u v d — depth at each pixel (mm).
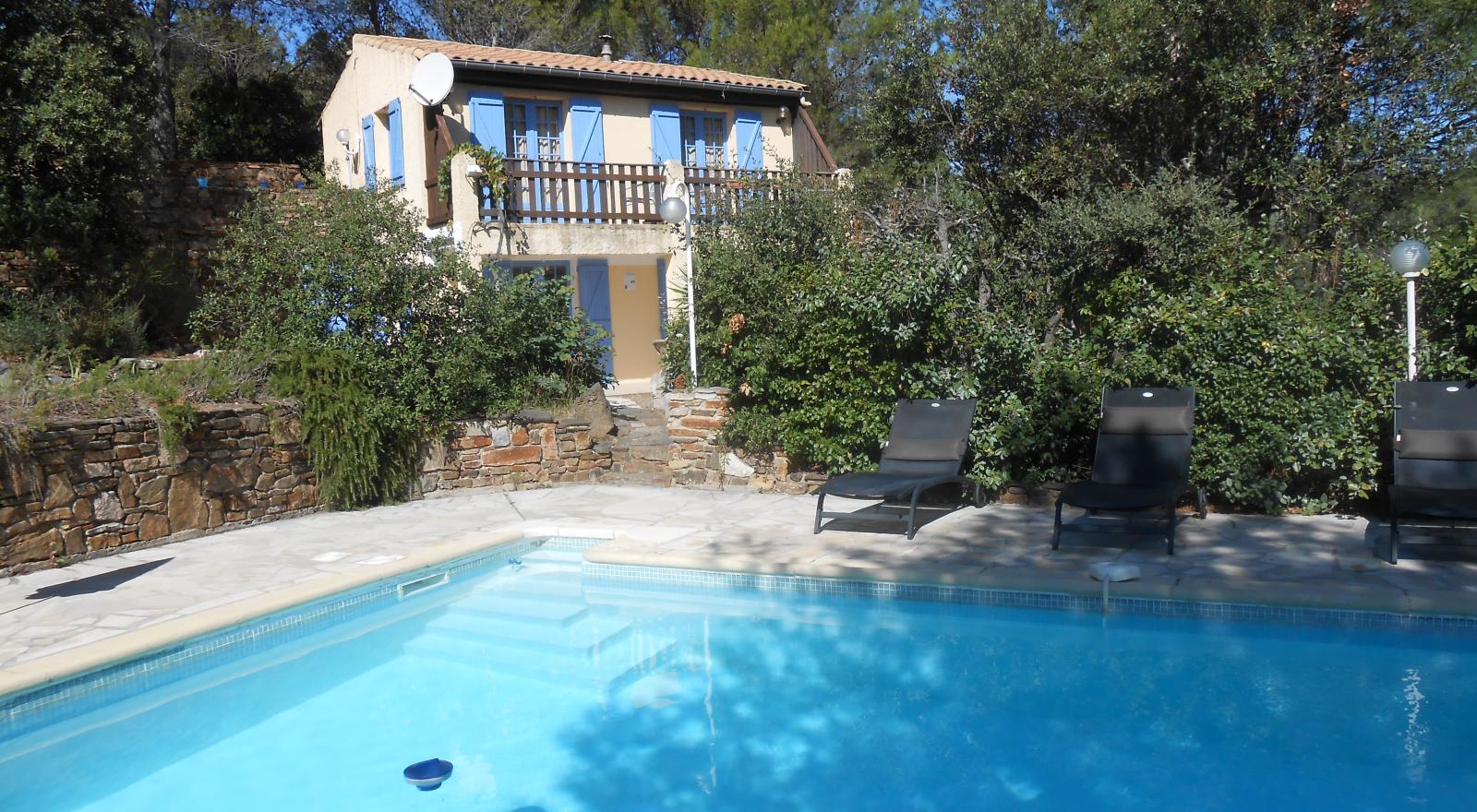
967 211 12516
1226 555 7465
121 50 14703
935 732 5430
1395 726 5211
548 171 16047
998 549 8000
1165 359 9047
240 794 5004
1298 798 4512
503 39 24625
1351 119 11562
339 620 7535
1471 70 10977
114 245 14664
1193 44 11461
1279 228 11562
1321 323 8664
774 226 12453
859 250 12016
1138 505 7559
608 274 17641
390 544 8828
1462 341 8328
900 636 7023
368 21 25406
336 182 11570
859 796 4750
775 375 10914
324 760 5387
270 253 11000
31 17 13320
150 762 5422
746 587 7922
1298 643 6406
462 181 14352
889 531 8781
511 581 8734
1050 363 9656
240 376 10109
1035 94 12047
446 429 11234
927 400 9641
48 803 4965
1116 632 6832
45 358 11016
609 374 13688
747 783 4934
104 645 6125
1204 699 5668
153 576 7824
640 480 11820
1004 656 6539
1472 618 6051
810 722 5629
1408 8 11062
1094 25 12172
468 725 5793
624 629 7402
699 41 24734
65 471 8203
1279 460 8539
